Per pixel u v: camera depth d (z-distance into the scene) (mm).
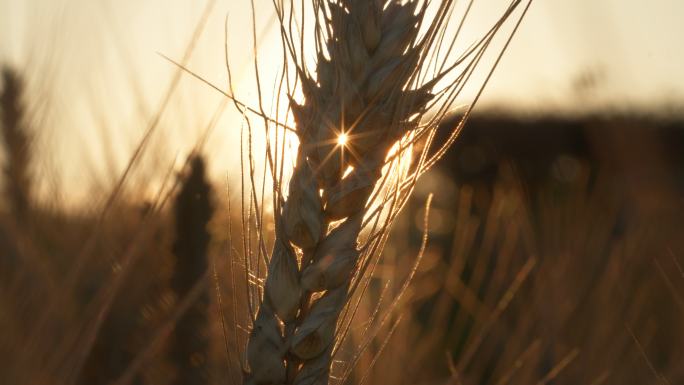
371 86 266
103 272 359
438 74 268
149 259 352
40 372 329
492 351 364
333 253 263
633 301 363
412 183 269
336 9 268
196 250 343
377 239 267
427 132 269
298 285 263
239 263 281
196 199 344
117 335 353
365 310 331
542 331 359
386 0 270
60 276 356
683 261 363
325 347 263
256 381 263
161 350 345
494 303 367
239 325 274
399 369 345
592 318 363
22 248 361
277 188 267
